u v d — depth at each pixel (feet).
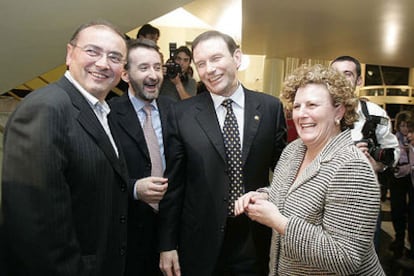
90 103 3.83
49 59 8.25
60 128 3.30
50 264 3.09
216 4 16.24
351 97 3.55
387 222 13.89
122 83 9.46
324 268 3.12
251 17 12.81
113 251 3.92
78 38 3.80
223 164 4.72
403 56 19.60
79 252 3.37
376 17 11.72
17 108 3.36
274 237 3.86
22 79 8.34
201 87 8.65
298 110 3.59
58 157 3.22
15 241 3.06
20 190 3.08
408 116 12.82
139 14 8.46
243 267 4.81
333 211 3.17
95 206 3.59
